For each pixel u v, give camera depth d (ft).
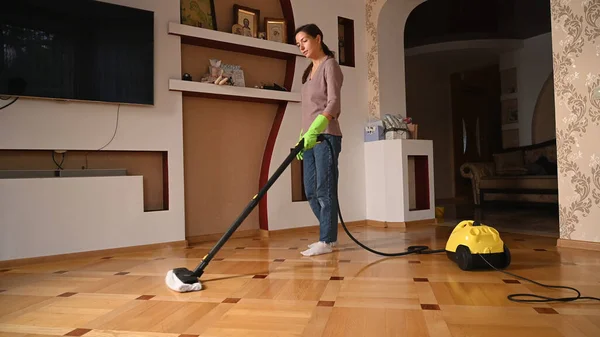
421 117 24.38
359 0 13.98
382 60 13.87
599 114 8.39
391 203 12.80
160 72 10.13
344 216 13.10
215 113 11.50
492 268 6.86
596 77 8.43
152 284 6.44
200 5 11.23
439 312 4.81
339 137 8.41
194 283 6.09
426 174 13.25
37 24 8.50
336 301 5.32
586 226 8.63
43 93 8.55
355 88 13.69
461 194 25.55
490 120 26.17
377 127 13.21
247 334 4.26
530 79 22.09
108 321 4.75
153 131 10.00
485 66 25.62
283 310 5.01
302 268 7.29
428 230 11.84
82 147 9.07
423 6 17.81
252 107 12.14
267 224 11.63
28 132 8.50
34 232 8.34
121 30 9.49
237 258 8.37
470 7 18.06
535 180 16.88
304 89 8.63
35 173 8.60
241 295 5.70
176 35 10.37
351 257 8.14
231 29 11.81
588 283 5.96
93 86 9.11
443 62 24.59
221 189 11.54
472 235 6.82
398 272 6.81
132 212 9.54
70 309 5.23
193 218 11.03
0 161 8.57
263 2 12.51
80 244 8.85
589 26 8.54
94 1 9.16
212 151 11.42
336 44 13.32
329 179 8.38
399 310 4.91
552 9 9.13
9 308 5.31
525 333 4.10
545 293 5.49
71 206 8.77
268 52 12.00
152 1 10.04
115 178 9.33
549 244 9.25
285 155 12.08
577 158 8.75
